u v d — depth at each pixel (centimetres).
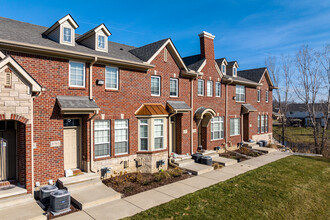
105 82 1261
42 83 1032
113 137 1284
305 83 2872
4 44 906
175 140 1711
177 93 1673
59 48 1057
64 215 828
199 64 1883
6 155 986
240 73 2864
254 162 1731
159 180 1231
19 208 838
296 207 983
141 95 1431
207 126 1889
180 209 888
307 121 6078
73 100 1104
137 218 805
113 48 1528
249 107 2341
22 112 909
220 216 855
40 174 1017
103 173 1224
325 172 1544
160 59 1544
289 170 1534
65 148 1161
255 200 1018
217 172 1432
